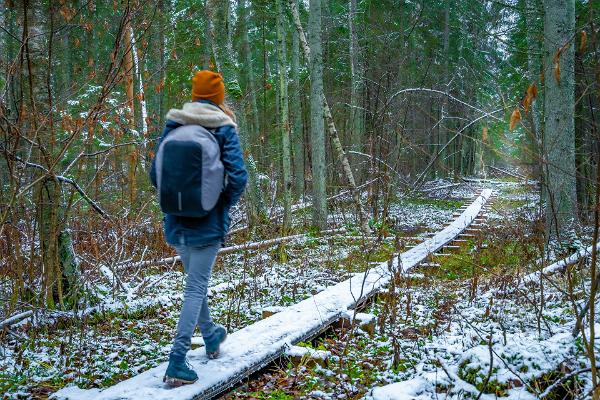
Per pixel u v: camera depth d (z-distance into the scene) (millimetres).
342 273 8664
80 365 4473
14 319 5395
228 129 3559
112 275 7332
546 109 9125
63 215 5973
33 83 5742
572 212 8125
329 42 26859
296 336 4730
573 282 5145
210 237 3590
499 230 11570
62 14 5535
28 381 4094
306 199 20172
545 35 9281
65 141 5645
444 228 15445
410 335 5203
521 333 4355
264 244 9906
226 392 3811
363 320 5480
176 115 3539
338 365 4391
